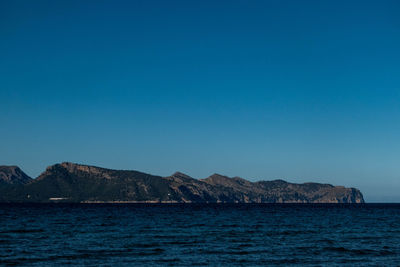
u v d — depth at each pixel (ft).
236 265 116.26
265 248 147.02
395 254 138.00
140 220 308.40
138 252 135.85
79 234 188.85
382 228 239.71
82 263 116.37
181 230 214.48
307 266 116.47
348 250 144.77
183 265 115.34
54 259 121.60
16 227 225.97
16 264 113.80
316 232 208.33
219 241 165.58
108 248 143.74
